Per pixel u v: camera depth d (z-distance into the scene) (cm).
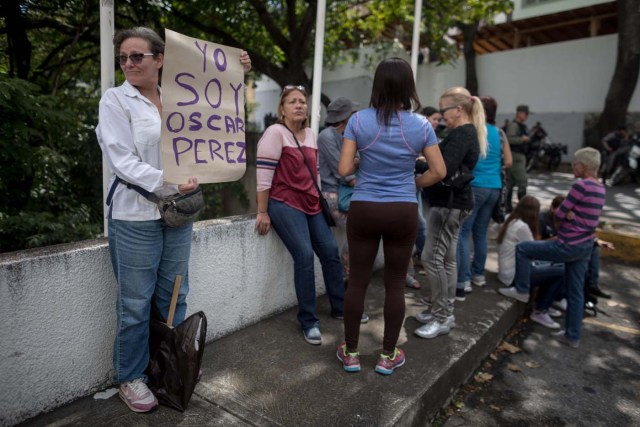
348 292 255
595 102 1305
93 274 217
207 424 208
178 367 211
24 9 457
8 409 196
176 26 724
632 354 350
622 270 530
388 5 874
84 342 218
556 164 1291
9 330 192
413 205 240
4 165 375
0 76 308
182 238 223
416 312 350
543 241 369
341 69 1642
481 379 309
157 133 202
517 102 1454
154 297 229
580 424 268
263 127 2011
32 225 371
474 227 409
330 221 315
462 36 1580
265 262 312
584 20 1345
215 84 224
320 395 235
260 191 291
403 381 252
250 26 870
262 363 264
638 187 997
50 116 346
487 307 365
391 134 234
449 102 304
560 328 391
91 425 202
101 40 229
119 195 200
